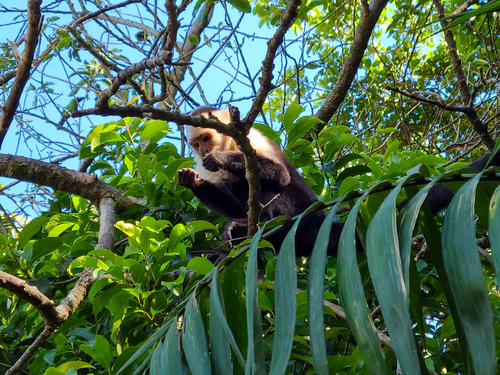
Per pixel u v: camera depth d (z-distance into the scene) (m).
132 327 4.02
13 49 4.68
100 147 5.27
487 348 1.45
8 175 5.69
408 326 1.43
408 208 1.80
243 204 5.55
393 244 1.58
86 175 5.68
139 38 7.34
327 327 4.07
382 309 1.49
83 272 4.17
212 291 2.02
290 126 4.94
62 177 5.64
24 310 4.38
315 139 5.09
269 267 4.02
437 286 4.14
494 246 1.43
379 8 6.34
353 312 1.57
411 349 1.40
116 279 3.84
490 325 1.47
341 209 4.40
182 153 6.53
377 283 1.53
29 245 4.39
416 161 4.70
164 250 3.89
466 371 1.75
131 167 5.18
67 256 4.87
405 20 8.66
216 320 1.97
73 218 5.30
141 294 3.84
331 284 4.35
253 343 1.72
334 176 4.98
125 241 5.02
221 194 5.11
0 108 3.96
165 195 5.03
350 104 8.91
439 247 1.99
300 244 5.52
